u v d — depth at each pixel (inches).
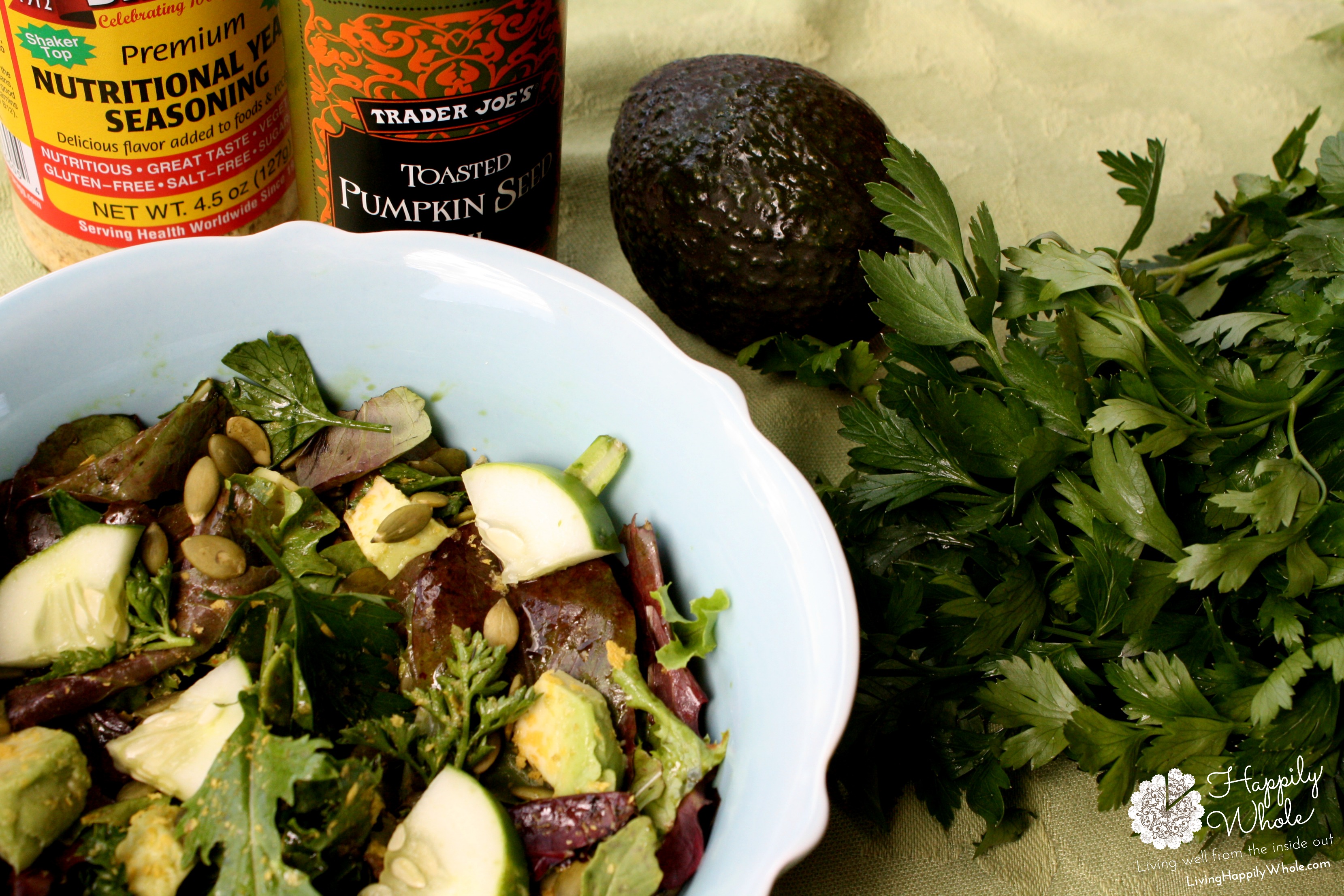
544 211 17.3
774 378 18.6
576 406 15.1
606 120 21.4
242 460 15.2
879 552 16.2
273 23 16.5
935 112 21.9
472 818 13.3
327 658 13.9
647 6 22.0
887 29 22.4
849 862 15.3
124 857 13.1
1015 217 20.7
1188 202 21.1
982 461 15.6
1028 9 22.7
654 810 13.7
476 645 14.1
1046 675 14.9
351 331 15.2
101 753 13.9
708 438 14.3
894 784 15.4
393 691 14.3
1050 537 15.5
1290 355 16.1
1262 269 18.1
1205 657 15.3
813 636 13.3
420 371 15.5
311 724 13.5
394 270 14.9
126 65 15.6
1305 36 23.0
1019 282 16.3
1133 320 15.8
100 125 15.9
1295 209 18.6
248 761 13.0
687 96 17.4
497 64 15.6
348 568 15.1
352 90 15.6
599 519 14.7
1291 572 14.6
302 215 18.1
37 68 15.6
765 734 13.4
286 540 15.0
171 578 14.5
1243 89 22.5
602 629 14.5
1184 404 15.6
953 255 16.0
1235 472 15.7
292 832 12.9
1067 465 16.0
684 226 17.1
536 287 14.8
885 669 15.4
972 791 15.1
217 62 16.0
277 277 14.9
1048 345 16.5
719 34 21.8
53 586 14.2
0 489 14.6
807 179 16.8
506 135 16.2
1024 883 15.3
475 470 15.0
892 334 16.9
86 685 14.0
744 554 14.0
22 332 14.2
